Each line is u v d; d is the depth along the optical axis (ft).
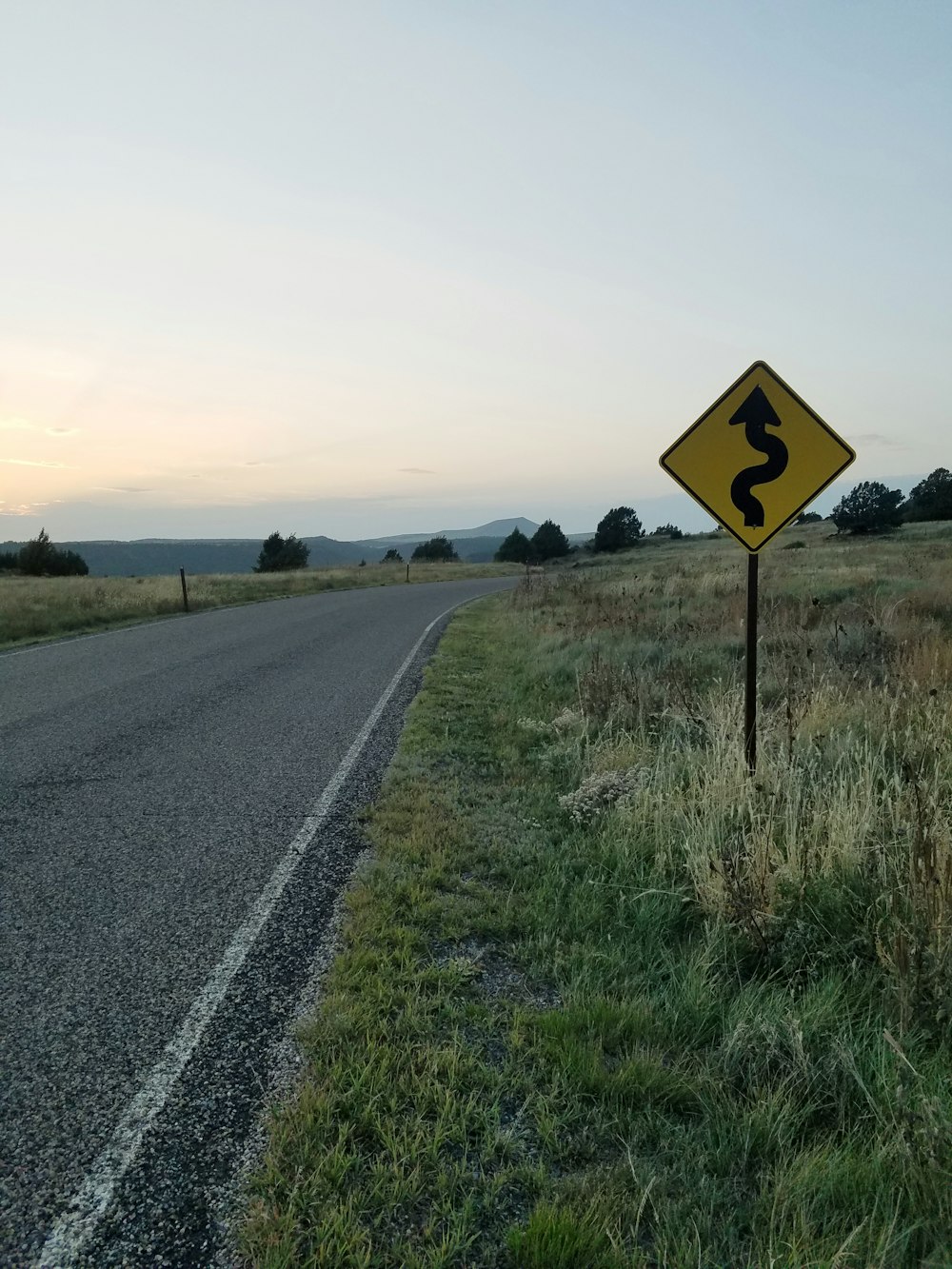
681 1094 8.40
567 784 19.57
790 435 16.72
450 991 10.39
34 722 25.89
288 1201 6.89
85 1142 7.65
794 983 10.43
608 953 11.37
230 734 24.41
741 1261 6.40
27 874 14.01
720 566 91.91
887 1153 7.20
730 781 16.11
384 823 16.69
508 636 49.75
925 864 10.63
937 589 44.57
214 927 12.12
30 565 151.84
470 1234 6.68
